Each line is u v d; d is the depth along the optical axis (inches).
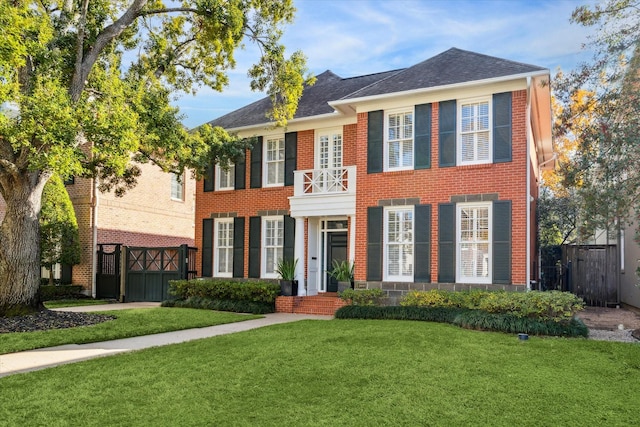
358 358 312.3
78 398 233.1
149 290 775.7
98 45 520.1
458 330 418.3
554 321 409.7
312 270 676.7
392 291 553.6
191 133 679.1
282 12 599.5
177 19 621.6
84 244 816.9
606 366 293.0
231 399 231.9
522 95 505.4
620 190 430.6
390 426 197.2
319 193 633.6
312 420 203.2
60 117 392.2
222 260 746.8
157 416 208.2
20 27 377.1
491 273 508.4
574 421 203.9
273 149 719.1
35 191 504.1
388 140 575.8
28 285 497.4
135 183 684.7
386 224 567.5
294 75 601.6
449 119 539.2
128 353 338.6
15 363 312.8
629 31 452.4
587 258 688.4
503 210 505.7
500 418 206.7
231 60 616.4
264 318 557.3
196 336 420.2
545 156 838.5
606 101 454.0
